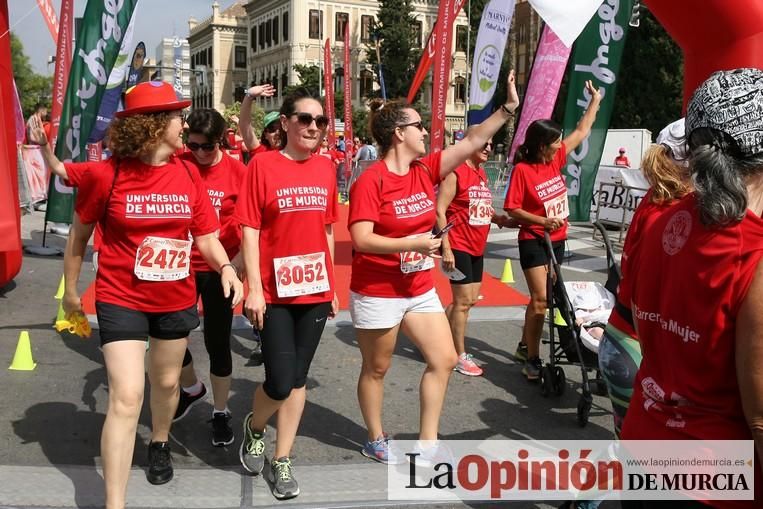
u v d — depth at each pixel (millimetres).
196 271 4180
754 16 3865
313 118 3551
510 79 3900
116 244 3328
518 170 5395
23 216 14211
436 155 3963
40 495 3600
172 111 3328
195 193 3502
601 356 2555
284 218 3562
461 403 5129
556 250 5543
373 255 3834
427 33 62969
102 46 8422
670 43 28250
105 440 3186
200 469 3977
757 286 1668
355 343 6477
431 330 3918
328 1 61750
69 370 5598
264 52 67750
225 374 4289
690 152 1828
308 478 3902
